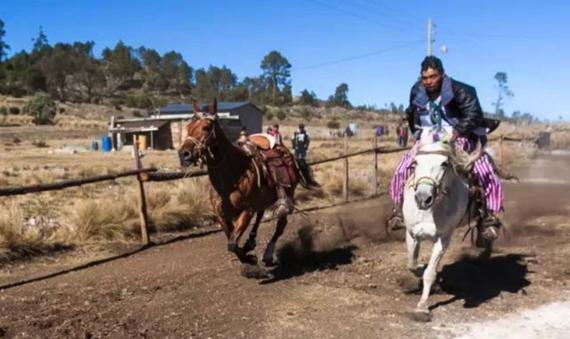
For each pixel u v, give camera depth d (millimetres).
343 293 7637
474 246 9984
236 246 7863
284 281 8211
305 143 26328
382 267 8930
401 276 8352
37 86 171375
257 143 8703
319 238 10898
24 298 7488
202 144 7387
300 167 9250
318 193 15820
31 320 6633
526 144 32469
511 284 7949
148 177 10516
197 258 9594
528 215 13195
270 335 6238
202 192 13344
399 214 7344
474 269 8664
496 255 9547
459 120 6906
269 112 131250
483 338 6090
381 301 7297
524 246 10188
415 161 6273
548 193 16844
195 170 11930
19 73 176625
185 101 174125
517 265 8914
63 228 10758
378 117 164875
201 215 12633
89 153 46781
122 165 31703
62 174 24703
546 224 12094
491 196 7289
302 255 9703
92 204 11133
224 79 189375
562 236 10953
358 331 6312
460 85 6785
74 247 10234
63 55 193875
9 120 98688
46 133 79375
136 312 6957
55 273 8695
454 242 10516
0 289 7891
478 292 7609
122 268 8984
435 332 6258
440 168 6086
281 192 8398
